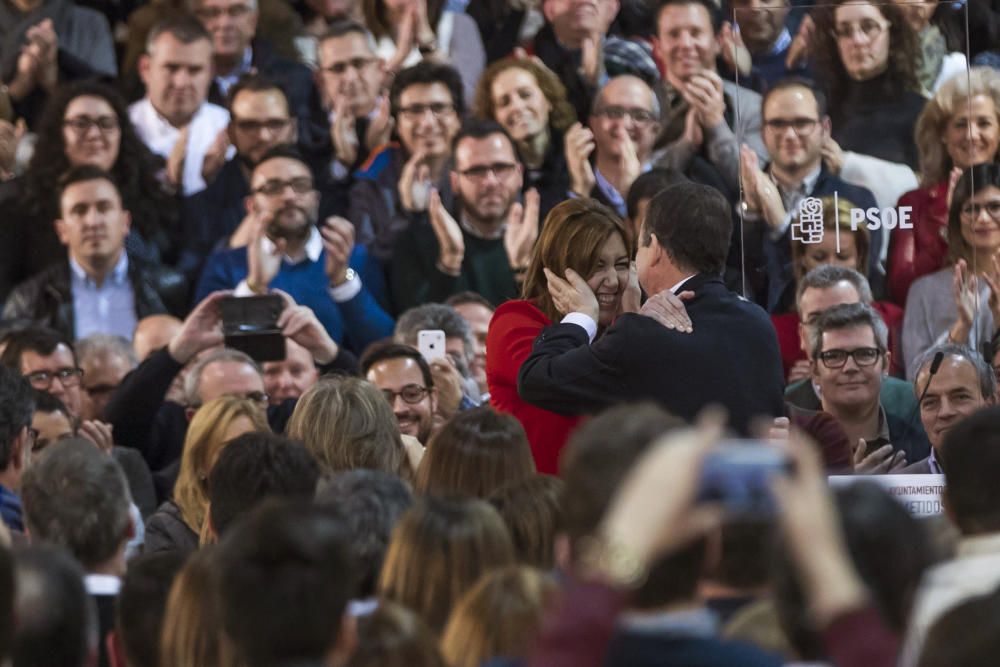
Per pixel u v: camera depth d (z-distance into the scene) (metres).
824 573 5.78
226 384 20.64
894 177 14.43
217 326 22.17
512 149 24.89
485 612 8.72
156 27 25.86
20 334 21.81
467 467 12.48
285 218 24.23
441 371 21.59
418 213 25.12
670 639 6.39
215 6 26.48
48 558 8.41
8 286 24.42
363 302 24.31
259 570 7.01
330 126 25.95
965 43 14.41
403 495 11.20
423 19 26.52
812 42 14.45
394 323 24.53
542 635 5.69
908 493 13.95
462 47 26.80
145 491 20.52
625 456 6.24
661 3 25.77
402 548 9.72
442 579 9.60
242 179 25.45
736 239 22.88
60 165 24.66
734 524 8.22
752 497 5.68
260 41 26.73
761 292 14.43
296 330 22.38
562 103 25.73
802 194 14.41
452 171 25.12
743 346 13.10
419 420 19.52
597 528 6.19
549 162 25.77
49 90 26.22
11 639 6.73
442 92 25.38
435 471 12.60
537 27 26.73
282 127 25.38
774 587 6.86
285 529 7.07
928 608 8.27
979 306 14.66
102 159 24.81
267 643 6.96
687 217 13.35
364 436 14.14
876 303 14.37
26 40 26.14
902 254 14.41
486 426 12.64
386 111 25.75
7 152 25.30
